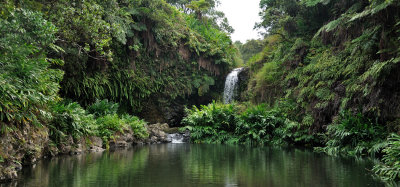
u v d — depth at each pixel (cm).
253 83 1769
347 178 457
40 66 638
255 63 1908
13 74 552
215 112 1506
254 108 1395
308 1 1205
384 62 731
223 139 1409
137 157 753
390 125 772
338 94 959
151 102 1916
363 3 998
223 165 603
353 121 853
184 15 2169
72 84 1248
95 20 933
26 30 637
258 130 1342
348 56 996
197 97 2183
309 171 525
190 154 831
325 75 1044
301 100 1166
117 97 1642
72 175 479
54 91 714
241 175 482
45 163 627
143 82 1695
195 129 1472
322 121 1031
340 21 983
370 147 789
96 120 1117
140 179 445
